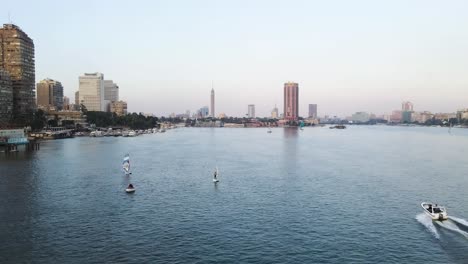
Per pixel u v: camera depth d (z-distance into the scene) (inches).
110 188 4891.7
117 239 3061.0
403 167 6830.7
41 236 3122.5
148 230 3270.2
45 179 5438.0
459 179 5605.3
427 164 7258.9
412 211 3855.8
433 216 3540.8
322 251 2842.0
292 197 4439.0
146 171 6284.5
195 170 6432.1
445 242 3014.3
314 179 5575.8
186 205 4074.8
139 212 3801.7
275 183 5265.8
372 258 2721.5
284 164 7214.6
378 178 5669.3
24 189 4781.0
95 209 3902.6
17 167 6535.4
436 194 4613.7
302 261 2672.2
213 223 3462.1
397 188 4945.9
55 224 3417.8
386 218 3617.1
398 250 2861.7
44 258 2706.7
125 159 6033.5
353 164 7224.4
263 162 7519.7
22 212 3774.6
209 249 2869.1
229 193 4645.7
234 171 6338.6
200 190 4815.5
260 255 2768.2
